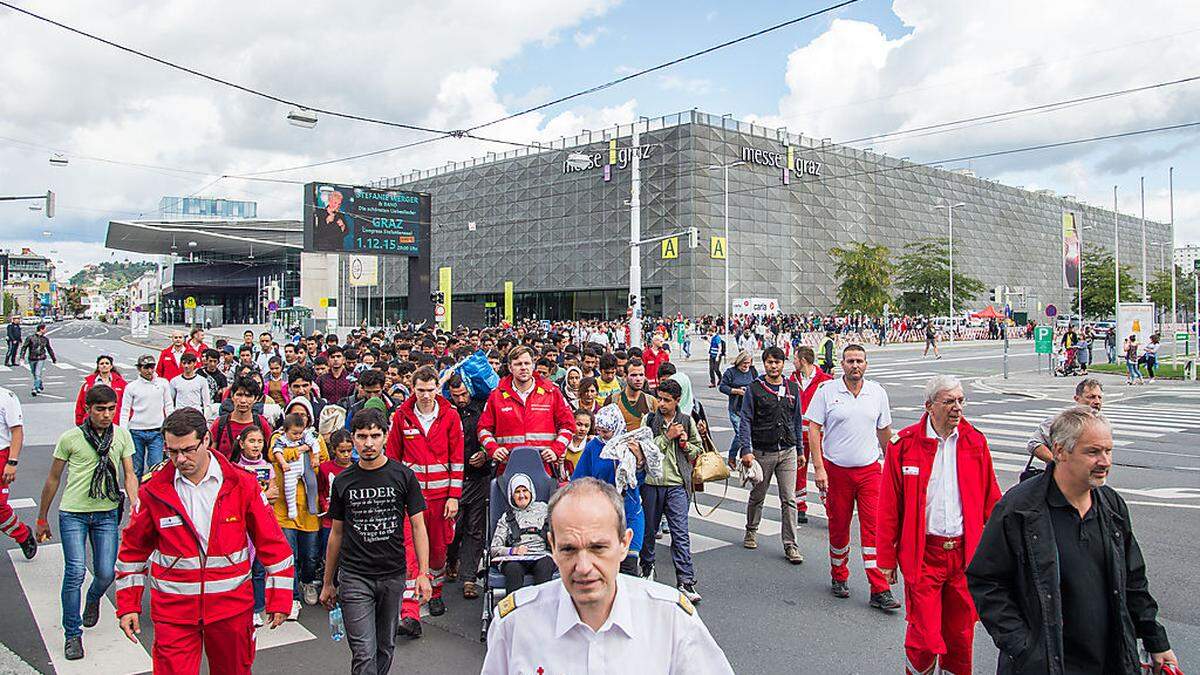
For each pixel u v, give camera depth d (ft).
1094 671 10.55
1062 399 76.23
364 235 125.49
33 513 31.60
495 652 7.98
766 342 137.39
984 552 11.35
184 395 35.50
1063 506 10.85
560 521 7.69
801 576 24.12
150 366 32.35
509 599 8.11
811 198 220.84
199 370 40.83
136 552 13.73
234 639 13.89
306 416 22.33
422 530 16.46
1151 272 337.11
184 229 262.88
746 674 17.17
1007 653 10.88
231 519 13.87
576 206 218.59
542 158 226.58
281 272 339.98
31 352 75.36
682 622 7.85
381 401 27.07
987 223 281.33
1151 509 31.12
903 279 232.94
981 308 271.08
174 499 13.50
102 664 17.97
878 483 21.58
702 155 196.95
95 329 286.05
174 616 13.47
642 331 144.36
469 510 23.49
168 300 398.42
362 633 15.39
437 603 21.24
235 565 13.88
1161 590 21.58
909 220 249.34
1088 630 10.55
